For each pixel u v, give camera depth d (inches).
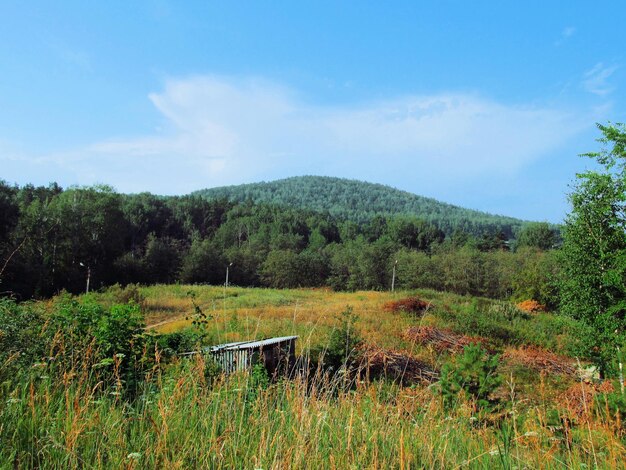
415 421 172.6
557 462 153.0
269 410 163.3
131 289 1440.7
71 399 145.0
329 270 2938.0
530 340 1000.9
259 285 2903.5
